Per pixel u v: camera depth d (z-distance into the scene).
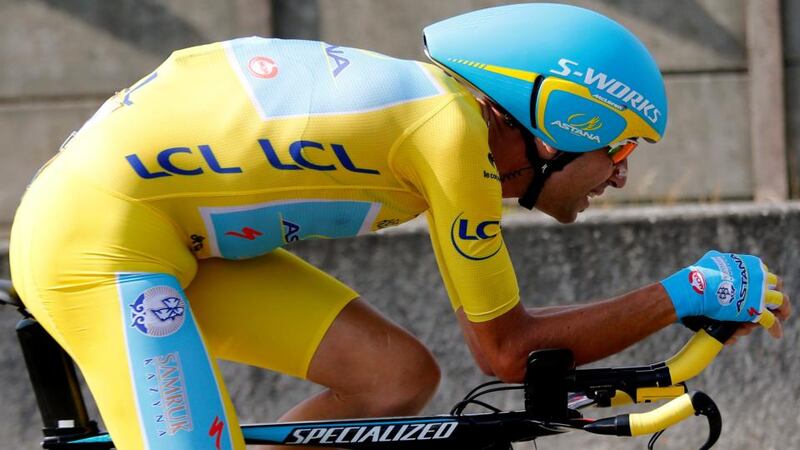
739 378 12.89
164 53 20.42
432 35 8.31
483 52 8.06
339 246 12.91
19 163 20.44
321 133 7.87
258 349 8.90
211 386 7.93
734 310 8.23
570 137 8.04
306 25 20.44
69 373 8.68
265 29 20.30
